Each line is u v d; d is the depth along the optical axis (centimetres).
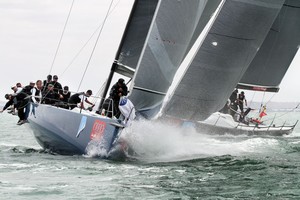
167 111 4081
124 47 3775
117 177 2692
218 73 4153
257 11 4116
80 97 3709
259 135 5638
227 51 4128
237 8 4075
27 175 2692
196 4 3397
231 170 3031
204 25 4334
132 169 2950
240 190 2467
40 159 3269
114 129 3161
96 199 2216
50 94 3797
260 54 6091
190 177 2764
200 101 4172
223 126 5159
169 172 2895
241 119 5962
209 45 4084
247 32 4147
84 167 2961
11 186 2411
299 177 2812
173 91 4109
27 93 3809
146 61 3347
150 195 2320
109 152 3241
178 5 3328
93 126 3266
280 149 4328
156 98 3447
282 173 2952
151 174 2814
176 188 2475
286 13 6072
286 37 6141
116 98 3503
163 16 3325
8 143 4544
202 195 2353
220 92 4234
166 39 3353
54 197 2220
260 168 3134
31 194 2264
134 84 3369
